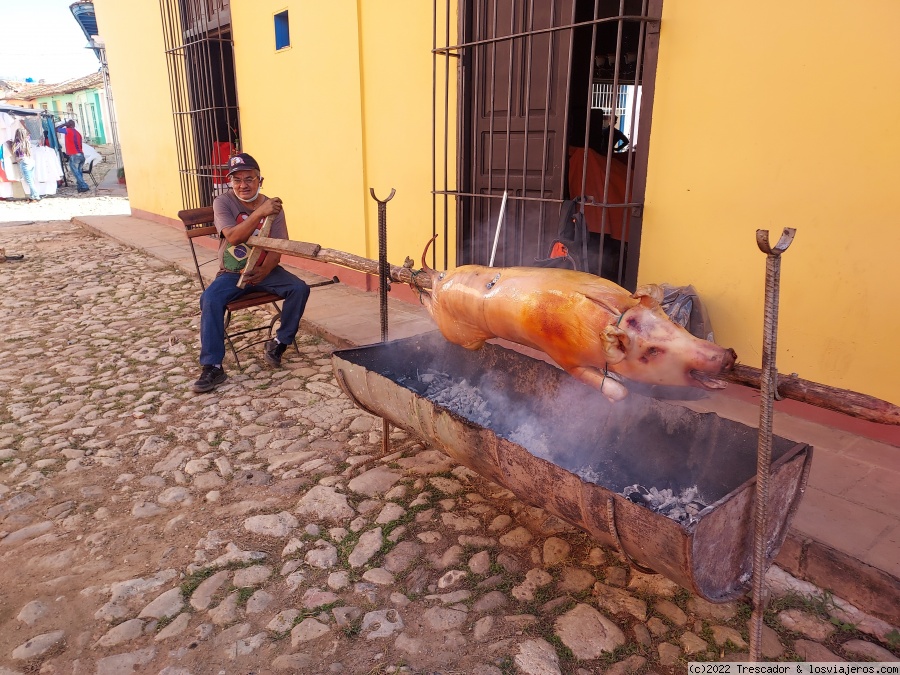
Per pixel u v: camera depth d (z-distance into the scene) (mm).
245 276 4402
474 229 5402
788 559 2648
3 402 4480
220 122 9484
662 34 3791
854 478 3088
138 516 3123
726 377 2117
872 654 2242
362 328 5699
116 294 7516
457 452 2758
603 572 2682
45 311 6867
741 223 3670
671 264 4059
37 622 2451
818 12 3156
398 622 2422
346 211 7023
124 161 13602
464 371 3613
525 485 2455
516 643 2303
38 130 19297
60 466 3592
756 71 3436
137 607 2521
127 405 4422
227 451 3754
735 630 2361
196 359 5320
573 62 4699
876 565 2436
